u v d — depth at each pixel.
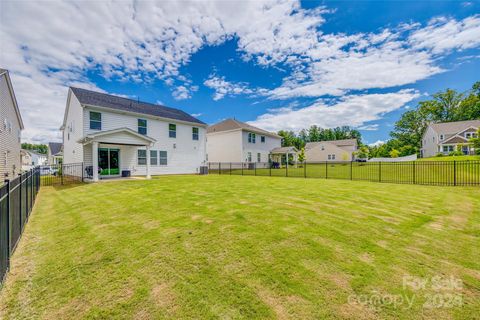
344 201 6.45
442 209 5.59
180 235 3.76
